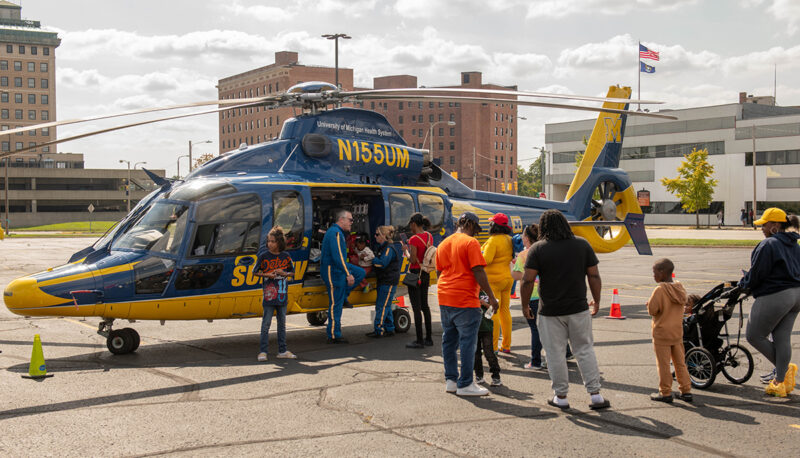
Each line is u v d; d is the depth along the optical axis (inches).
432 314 526.6
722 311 284.4
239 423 227.0
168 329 430.9
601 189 612.7
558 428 223.3
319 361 333.4
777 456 197.5
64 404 249.4
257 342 387.2
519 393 270.2
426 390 274.1
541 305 247.6
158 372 305.7
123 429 219.5
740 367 292.5
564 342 247.4
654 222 2901.1
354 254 414.0
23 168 4101.9
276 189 376.8
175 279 343.3
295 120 418.6
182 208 350.3
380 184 445.7
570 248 243.9
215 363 327.6
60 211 4224.9
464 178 5260.8
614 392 270.8
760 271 259.0
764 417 237.0
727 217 2701.8
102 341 387.9
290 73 4658.0
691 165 2436.0
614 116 600.4
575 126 3171.8
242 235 360.8
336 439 210.7
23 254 1262.3
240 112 5137.8
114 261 336.5
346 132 439.2
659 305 252.5
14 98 5315.0
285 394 266.7
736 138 2664.9
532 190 6250.0
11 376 295.4
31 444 203.9
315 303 395.2
